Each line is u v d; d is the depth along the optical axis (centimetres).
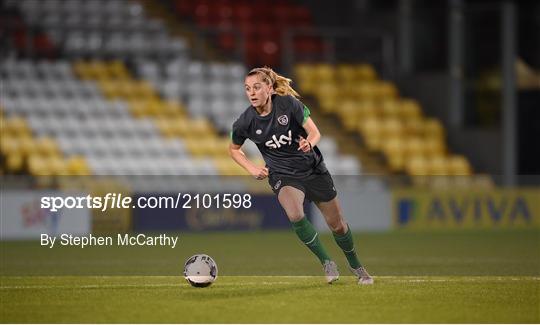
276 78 3797
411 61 11075
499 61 10175
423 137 10569
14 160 8856
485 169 10338
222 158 9681
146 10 11088
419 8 11025
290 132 3797
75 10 10712
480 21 10356
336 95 10781
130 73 10281
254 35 11212
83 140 9281
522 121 10688
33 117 9319
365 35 10931
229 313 3244
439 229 9256
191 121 9956
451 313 3253
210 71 10525
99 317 3191
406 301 3528
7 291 3897
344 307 3375
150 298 3631
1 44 9931
